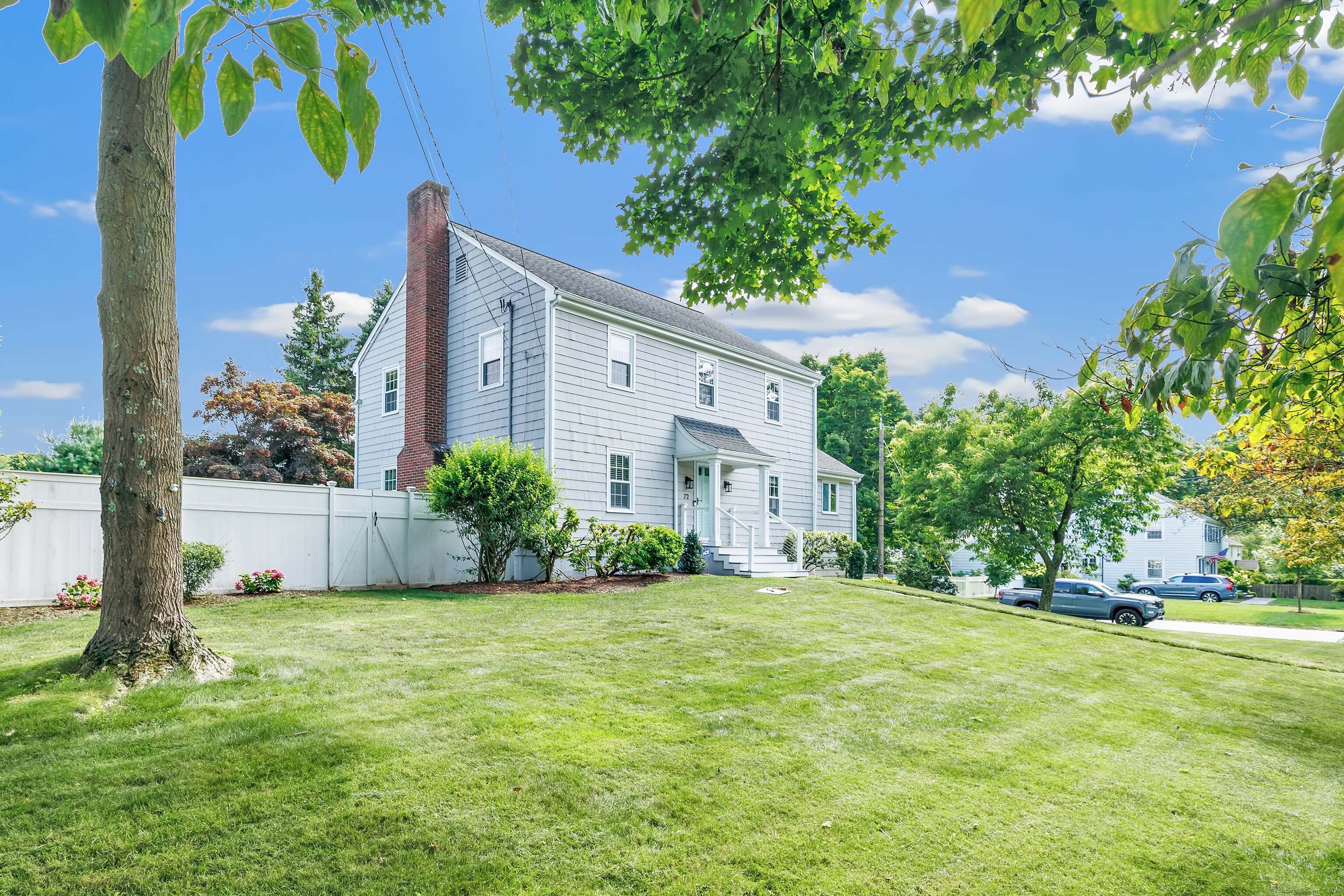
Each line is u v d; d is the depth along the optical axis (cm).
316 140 118
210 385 2784
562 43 523
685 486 1820
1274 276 195
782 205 577
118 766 401
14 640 668
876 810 429
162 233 555
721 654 779
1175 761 583
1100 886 366
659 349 1767
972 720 629
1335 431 509
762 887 342
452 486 1235
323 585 1184
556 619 931
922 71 375
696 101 490
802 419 2305
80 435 2888
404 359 1839
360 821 365
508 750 463
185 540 1035
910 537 2217
